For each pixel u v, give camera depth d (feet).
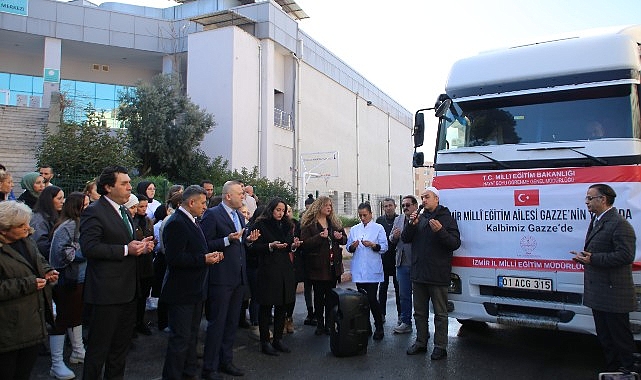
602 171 17.78
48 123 58.59
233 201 18.62
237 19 74.33
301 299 33.94
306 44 86.63
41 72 89.35
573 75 19.19
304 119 84.69
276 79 79.82
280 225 21.17
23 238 12.80
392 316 28.76
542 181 18.83
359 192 109.19
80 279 17.94
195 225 16.66
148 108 63.77
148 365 19.21
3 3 74.64
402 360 20.04
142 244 14.74
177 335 16.25
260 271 20.80
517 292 19.15
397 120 139.74
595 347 21.94
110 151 48.60
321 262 23.81
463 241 20.31
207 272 17.37
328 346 22.13
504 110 20.58
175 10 88.02
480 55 21.66
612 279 16.28
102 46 82.12
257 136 74.23
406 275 24.41
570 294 18.07
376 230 23.73
